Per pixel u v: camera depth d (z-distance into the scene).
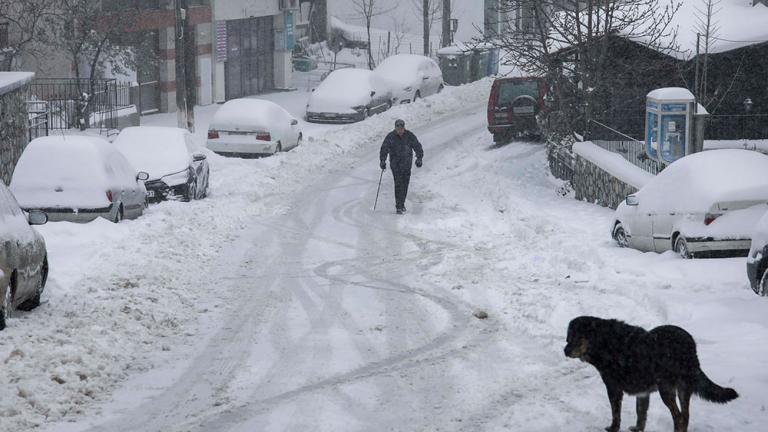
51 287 18.19
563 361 13.41
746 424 10.08
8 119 31.12
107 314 16.11
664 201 20.38
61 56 43.34
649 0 35.00
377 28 80.31
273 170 35.44
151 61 51.00
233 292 18.72
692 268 18.31
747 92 31.86
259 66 61.44
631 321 15.09
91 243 22.08
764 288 16.22
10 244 15.21
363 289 18.88
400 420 11.25
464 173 34.72
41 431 10.89
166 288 18.56
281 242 24.08
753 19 32.94
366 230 25.61
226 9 56.34
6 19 39.94
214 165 35.88
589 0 32.38
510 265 20.28
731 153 20.20
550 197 31.64
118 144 30.41
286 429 11.03
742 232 18.77
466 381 12.73
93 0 43.06
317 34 74.00
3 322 14.81
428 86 57.19
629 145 28.30
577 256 20.75
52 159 24.73
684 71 31.42
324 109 49.31
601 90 32.75
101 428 11.09
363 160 38.88
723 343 13.50
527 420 10.95
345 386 12.67
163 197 29.19
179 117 43.38
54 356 13.27
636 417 10.66
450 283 19.02
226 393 12.45
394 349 14.54
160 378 13.13
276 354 14.36
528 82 40.78
